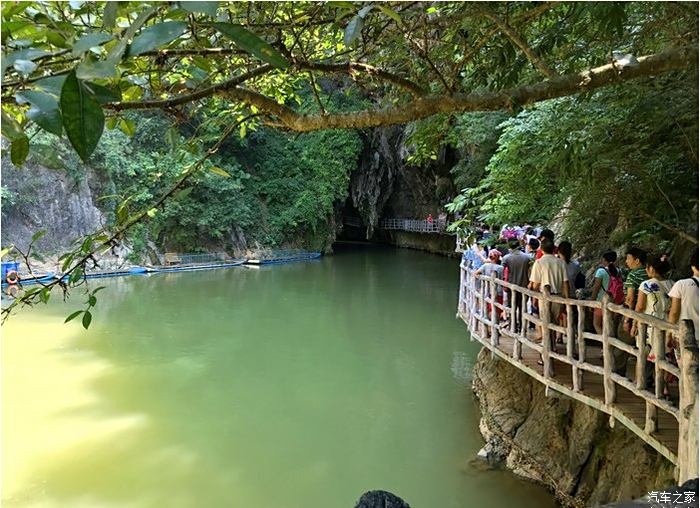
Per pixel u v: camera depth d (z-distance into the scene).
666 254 6.16
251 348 11.81
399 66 3.38
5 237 18.14
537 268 5.30
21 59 1.08
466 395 8.95
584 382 4.84
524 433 6.44
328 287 18.67
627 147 5.24
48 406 8.80
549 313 5.04
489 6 2.79
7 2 1.24
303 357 11.19
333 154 27.33
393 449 7.30
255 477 6.73
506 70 3.32
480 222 8.91
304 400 9.02
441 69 3.34
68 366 10.65
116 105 1.82
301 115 2.28
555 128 5.51
